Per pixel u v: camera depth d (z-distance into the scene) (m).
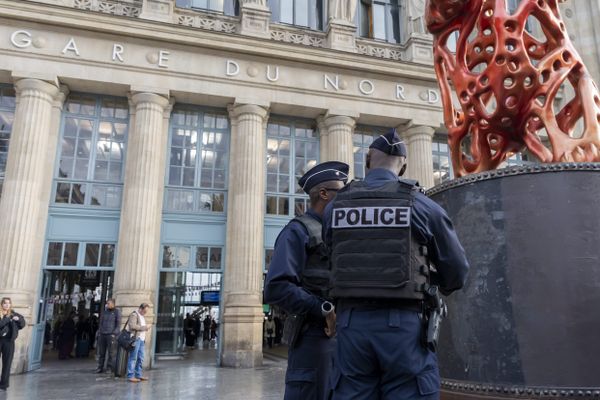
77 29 14.88
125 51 15.27
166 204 15.76
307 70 17.05
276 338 23.23
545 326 3.05
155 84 15.34
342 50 17.14
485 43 4.34
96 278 21.44
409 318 2.14
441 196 3.78
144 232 14.40
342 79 17.39
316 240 2.92
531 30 18.83
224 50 16.17
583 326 3.00
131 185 14.68
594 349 2.96
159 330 15.31
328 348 2.91
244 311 14.59
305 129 17.86
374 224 2.23
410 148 18.02
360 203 2.31
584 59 21.09
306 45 16.83
